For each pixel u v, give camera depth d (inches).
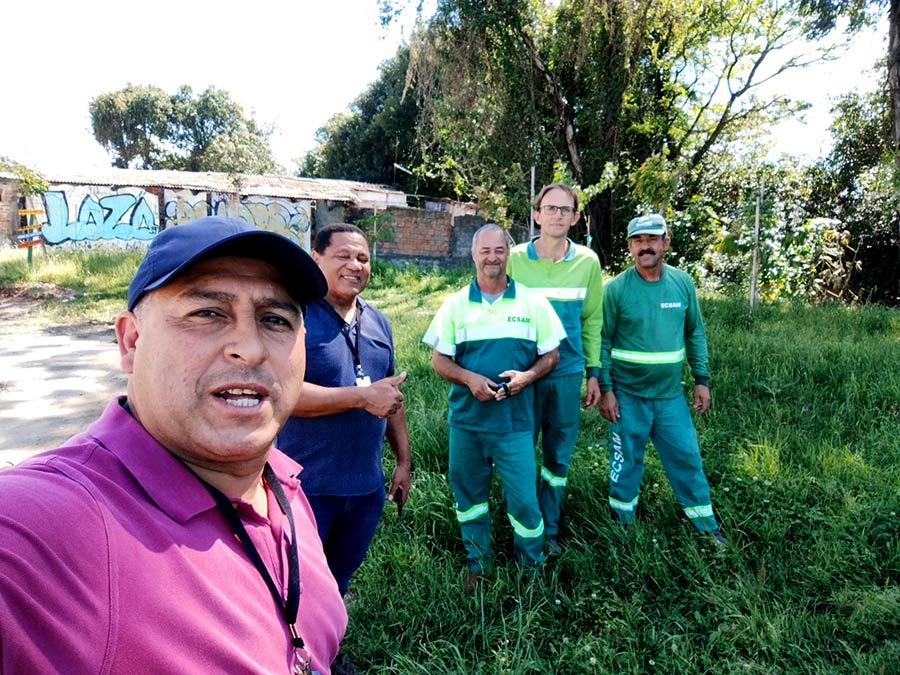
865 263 574.2
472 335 120.8
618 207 671.8
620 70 641.6
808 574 118.7
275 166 1181.1
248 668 34.7
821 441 171.2
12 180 723.4
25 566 27.8
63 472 33.0
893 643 99.6
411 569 125.0
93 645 28.6
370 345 100.6
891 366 223.6
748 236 431.2
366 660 103.0
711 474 159.6
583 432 193.3
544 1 658.2
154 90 1726.1
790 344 255.3
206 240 36.9
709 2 646.5
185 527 35.6
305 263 40.3
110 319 428.8
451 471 127.7
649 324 136.2
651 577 120.4
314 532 51.6
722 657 101.2
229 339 37.9
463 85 643.5
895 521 128.6
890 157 514.3
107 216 824.3
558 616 112.5
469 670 98.9
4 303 483.8
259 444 38.8
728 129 734.5
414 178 1066.1
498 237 120.7
